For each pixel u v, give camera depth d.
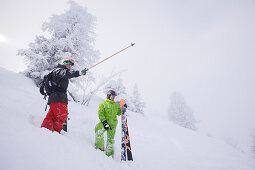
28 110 3.06
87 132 3.57
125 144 2.80
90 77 13.19
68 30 14.52
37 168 1.06
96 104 13.86
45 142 1.44
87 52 13.88
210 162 3.89
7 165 0.94
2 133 1.22
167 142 6.19
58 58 12.59
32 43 12.78
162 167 2.94
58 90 2.60
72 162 1.40
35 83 11.14
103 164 1.84
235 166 3.86
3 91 3.98
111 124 3.00
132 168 2.44
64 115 2.55
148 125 13.23
